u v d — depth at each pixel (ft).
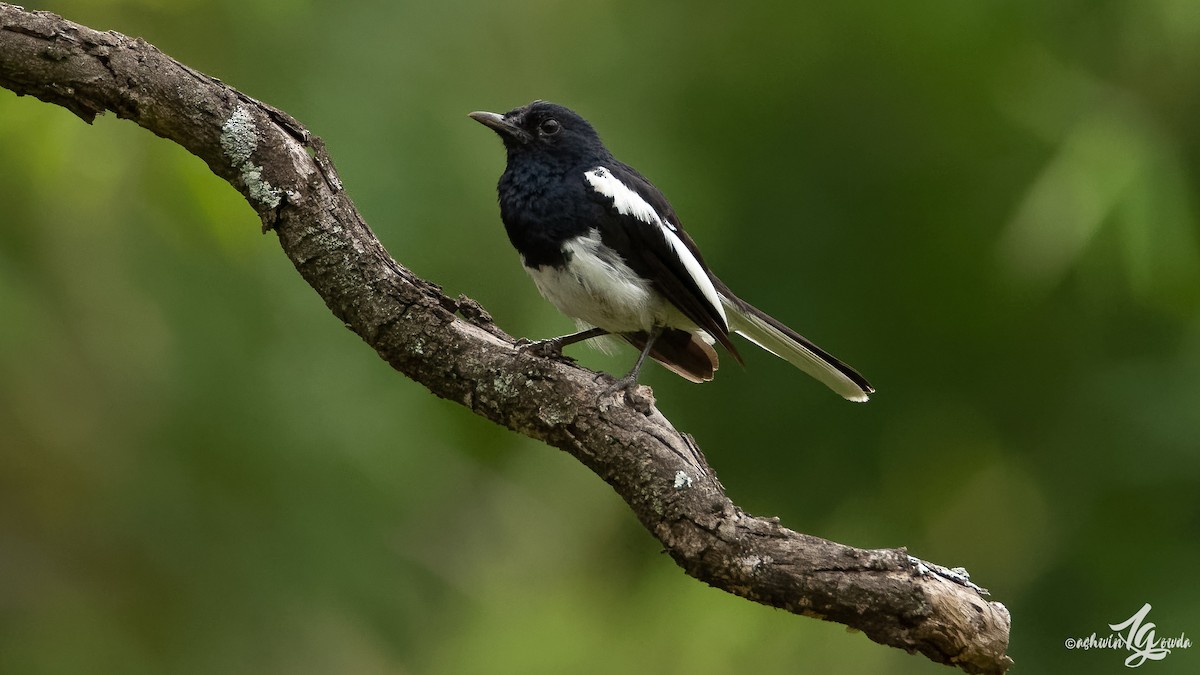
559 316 36.04
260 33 35.70
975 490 46.26
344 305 24.38
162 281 33.86
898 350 43.78
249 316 34.19
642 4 43.14
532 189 30.30
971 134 42.63
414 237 35.65
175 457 33.71
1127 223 37.42
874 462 44.52
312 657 34.99
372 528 34.63
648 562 42.68
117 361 33.76
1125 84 40.88
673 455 23.32
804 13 42.37
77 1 32.45
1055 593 43.93
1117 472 42.86
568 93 40.27
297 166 23.97
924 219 42.96
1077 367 43.55
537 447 40.09
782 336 32.14
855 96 42.98
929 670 39.34
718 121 42.70
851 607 21.86
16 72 22.93
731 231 42.24
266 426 33.65
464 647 38.09
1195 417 40.98
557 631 38.55
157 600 33.99
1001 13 40.88
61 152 31.14
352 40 36.94
